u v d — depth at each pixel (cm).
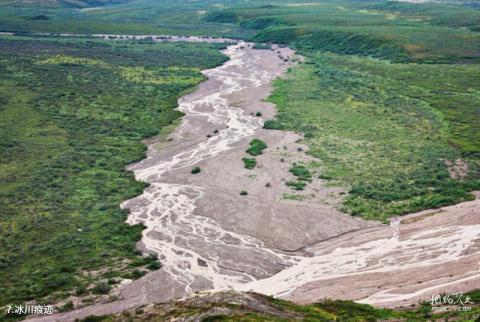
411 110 12812
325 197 8356
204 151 10556
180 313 4697
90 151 10650
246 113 12938
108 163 10100
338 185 8750
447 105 13112
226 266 6612
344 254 6806
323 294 5925
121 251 6969
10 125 11800
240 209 8075
